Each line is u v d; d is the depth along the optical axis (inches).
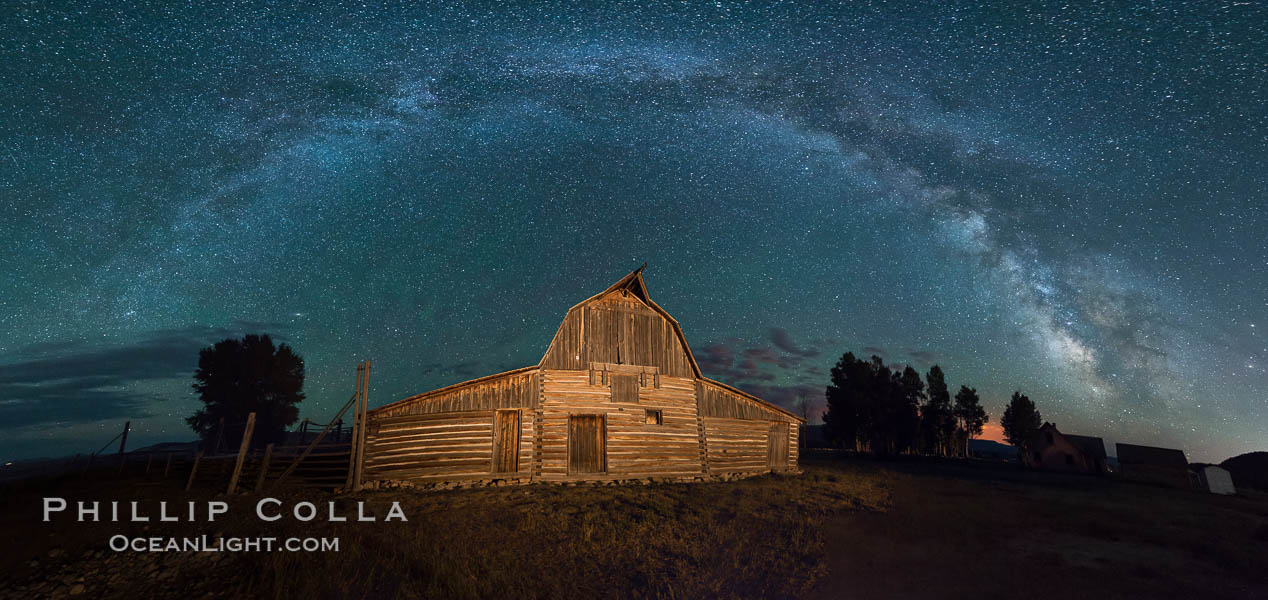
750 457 1008.9
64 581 363.6
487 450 799.7
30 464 1330.0
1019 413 2450.8
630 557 409.1
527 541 447.5
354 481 715.4
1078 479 1455.5
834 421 2576.3
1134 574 394.3
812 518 582.6
